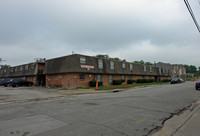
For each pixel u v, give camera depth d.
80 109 7.43
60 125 4.89
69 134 4.11
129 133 4.21
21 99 11.25
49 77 27.08
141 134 4.14
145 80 36.59
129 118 5.73
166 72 49.28
